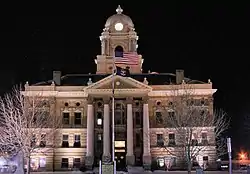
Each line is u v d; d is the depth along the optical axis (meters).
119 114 90.00
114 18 106.06
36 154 86.81
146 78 95.00
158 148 88.56
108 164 33.44
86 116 91.31
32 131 67.94
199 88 89.75
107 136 87.19
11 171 60.28
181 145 68.62
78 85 94.38
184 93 81.75
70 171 84.81
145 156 85.75
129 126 87.56
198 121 76.62
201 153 85.06
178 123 71.19
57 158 89.31
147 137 87.00
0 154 67.06
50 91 90.56
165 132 88.69
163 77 96.06
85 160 87.25
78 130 90.75
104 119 87.88
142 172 76.25
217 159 85.75
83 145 90.31
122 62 62.31
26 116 70.31
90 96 89.06
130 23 106.44
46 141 87.38
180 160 86.00
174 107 82.44
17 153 62.16
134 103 90.25
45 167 86.69
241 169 81.31
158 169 86.62
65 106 91.81
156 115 90.75
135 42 105.12
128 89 88.69
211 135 85.69
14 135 72.75
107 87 88.62
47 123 87.31
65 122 91.50
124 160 88.19
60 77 95.81
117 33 104.94
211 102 89.25
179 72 93.94
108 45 104.25
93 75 98.12
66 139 90.81
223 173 69.31
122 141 89.19
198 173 38.12
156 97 91.50
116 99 89.88
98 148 89.12
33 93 89.38
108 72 102.44
